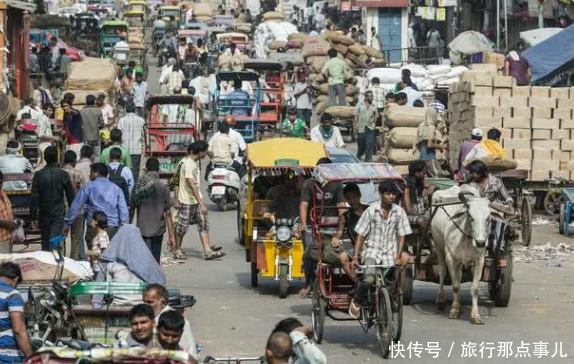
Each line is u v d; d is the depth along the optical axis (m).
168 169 56.91
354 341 30.03
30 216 38.34
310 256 30.20
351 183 32.59
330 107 78.06
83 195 35.62
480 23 112.50
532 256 43.66
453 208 32.56
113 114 64.56
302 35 115.94
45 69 87.81
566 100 53.47
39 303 24.12
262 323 31.70
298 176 36.59
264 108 77.06
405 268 34.53
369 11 126.69
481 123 53.38
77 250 37.41
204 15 160.88
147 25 167.75
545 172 53.25
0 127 50.59
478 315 32.06
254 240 36.22
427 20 130.00
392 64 114.50
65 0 153.62
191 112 60.94
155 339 20.84
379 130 69.06
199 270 40.56
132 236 28.42
